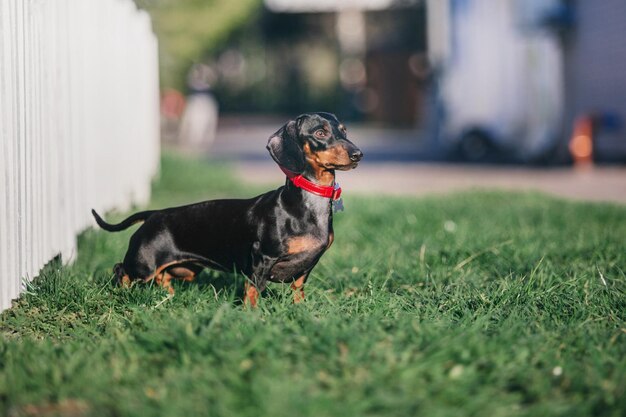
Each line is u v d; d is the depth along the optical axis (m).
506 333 3.89
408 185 13.31
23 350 3.79
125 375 3.47
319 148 4.55
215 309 4.40
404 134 29.66
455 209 8.90
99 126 7.77
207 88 25.42
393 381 3.32
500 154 18.03
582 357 3.87
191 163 14.23
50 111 5.75
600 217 8.30
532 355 3.76
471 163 17.44
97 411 3.15
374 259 5.97
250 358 3.59
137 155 10.25
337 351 3.63
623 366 3.63
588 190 12.12
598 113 15.43
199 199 10.87
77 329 4.36
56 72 6.00
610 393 3.35
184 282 5.32
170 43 22.22
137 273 4.88
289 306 4.40
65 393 3.31
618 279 5.29
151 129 11.94
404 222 7.93
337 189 4.73
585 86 16.44
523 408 3.27
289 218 4.62
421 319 4.37
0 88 4.57
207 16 22.53
